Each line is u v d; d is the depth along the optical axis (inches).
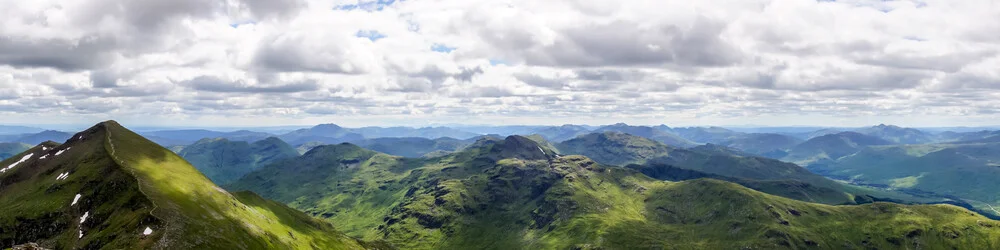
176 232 6737.2
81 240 7313.0
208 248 6786.4
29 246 5221.5
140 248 6225.4
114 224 7190.0
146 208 7273.6
